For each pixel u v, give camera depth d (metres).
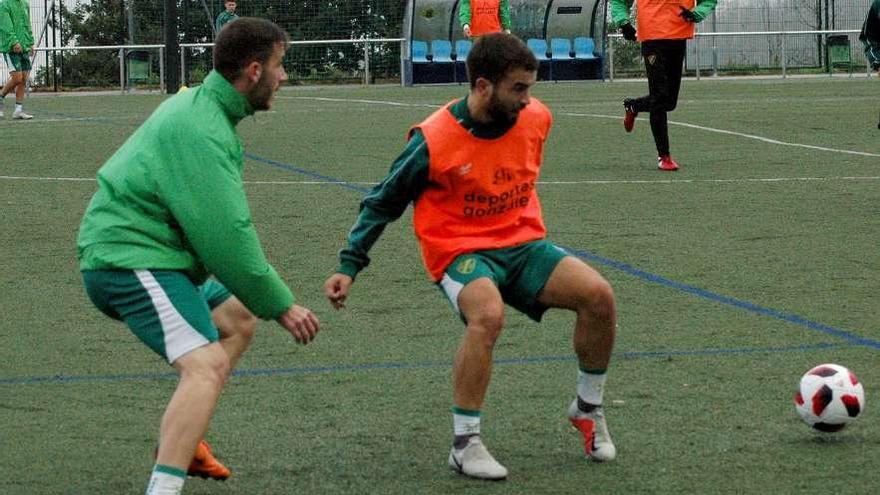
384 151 19.91
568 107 29.41
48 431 6.66
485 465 5.91
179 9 44.62
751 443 6.38
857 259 11.18
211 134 5.28
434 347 8.40
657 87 17.17
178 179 5.25
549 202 14.52
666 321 9.04
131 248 5.34
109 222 5.36
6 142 21.88
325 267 11.05
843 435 6.48
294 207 14.28
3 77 40.94
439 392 7.36
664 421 6.77
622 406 7.04
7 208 14.36
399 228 12.89
